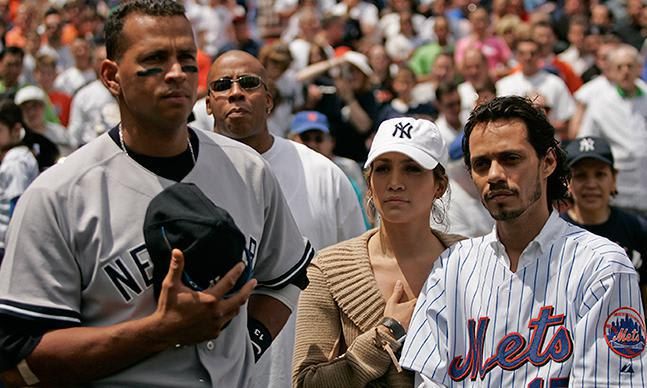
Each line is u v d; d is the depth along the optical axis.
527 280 5.39
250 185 5.20
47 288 4.74
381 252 6.26
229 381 5.06
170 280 4.51
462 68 17.05
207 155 5.09
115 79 4.92
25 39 23.22
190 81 4.82
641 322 5.20
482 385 5.33
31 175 11.76
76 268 4.80
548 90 17.09
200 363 4.91
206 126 11.46
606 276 5.21
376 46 19.73
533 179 5.44
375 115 16.55
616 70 15.63
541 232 5.45
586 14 23.06
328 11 23.25
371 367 5.78
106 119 14.19
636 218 9.09
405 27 22.16
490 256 5.57
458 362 5.50
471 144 5.54
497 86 17.34
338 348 6.11
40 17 24.44
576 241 5.40
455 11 23.95
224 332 5.02
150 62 4.76
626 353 5.11
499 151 5.42
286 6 23.75
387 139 6.14
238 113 7.41
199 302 4.54
